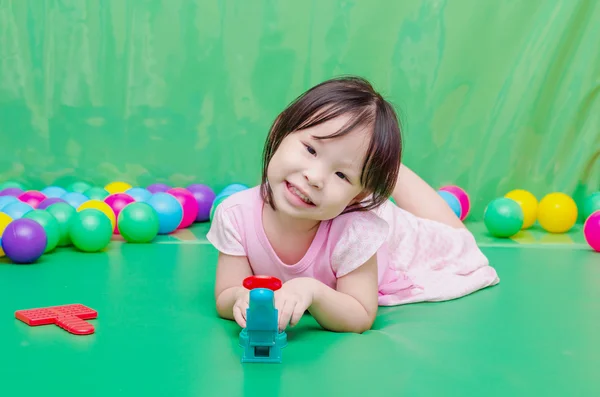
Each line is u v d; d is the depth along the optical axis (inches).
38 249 82.7
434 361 53.9
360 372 51.1
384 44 121.6
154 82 121.7
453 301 72.7
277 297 55.9
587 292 76.7
